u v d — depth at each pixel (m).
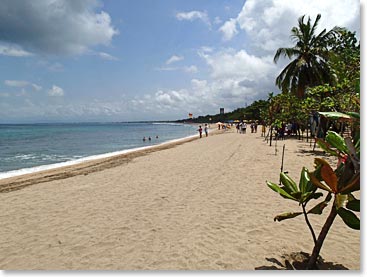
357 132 2.97
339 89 12.97
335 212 3.22
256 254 4.01
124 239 4.82
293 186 3.48
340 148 2.96
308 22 24.42
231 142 25.62
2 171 14.80
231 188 7.98
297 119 25.41
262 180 8.80
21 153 23.44
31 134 54.66
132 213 6.20
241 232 4.82
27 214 6.54
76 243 4.78
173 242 4.58
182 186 8.59
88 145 31.31
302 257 3.86
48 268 3.98
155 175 10.80
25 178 12.11
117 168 13.45
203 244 4.44
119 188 8.81
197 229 5.07
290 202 6.49
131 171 12.20
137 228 5.29
